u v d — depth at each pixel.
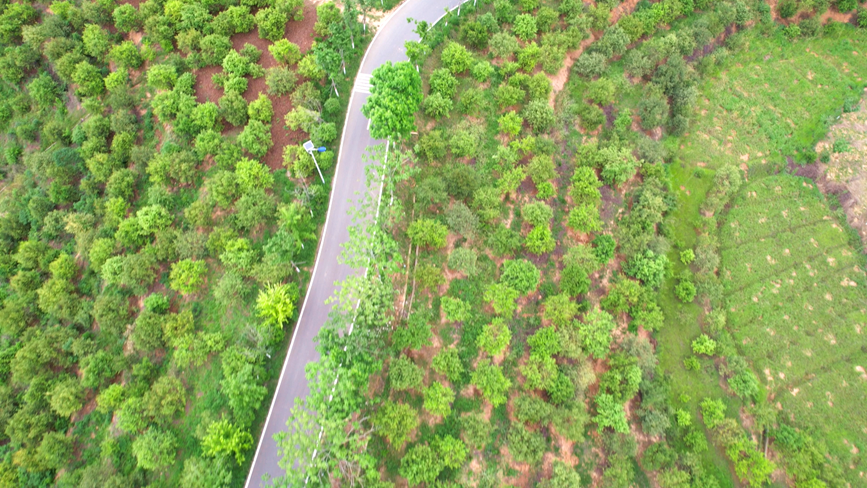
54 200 55.03
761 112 70.69
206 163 56.44
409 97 54.03
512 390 50.34
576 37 65.94
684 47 69.06
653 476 49.94
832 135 69.06
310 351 49.00
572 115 63.75
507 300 50.53
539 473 47.44
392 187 52.84
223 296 48.25
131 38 64.31
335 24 59.84
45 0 67.06
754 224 64.00
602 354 50.81
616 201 61.41
